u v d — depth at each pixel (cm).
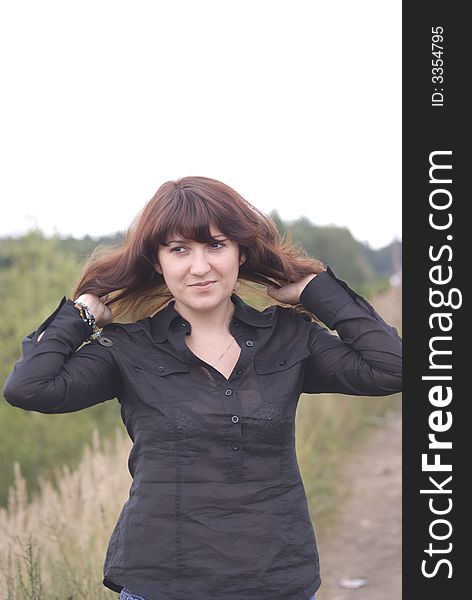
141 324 237
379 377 236
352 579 521
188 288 230
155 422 223
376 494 684
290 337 239
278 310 247
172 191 232
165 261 232
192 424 220
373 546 572
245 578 217
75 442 1245
